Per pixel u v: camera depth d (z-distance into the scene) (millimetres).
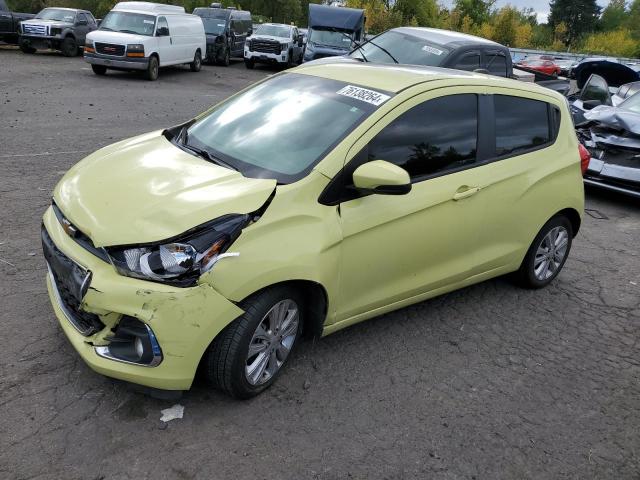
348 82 4109
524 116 4691
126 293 2850
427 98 3951
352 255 3516
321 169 3408
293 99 4082
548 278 5309
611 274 5918
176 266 2865
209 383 3449
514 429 3426
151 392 3053
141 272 2863
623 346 4523
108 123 10383
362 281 3660
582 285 5574
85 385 3303
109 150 3977
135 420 3098
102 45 16391
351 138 3562
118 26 17250
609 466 3227
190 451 2939
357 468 2975
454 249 4195
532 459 3207
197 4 51406
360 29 18844
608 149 8180
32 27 20188
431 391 3672
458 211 4094
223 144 3865
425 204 3850
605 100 10102
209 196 3125
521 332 4543
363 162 3557
